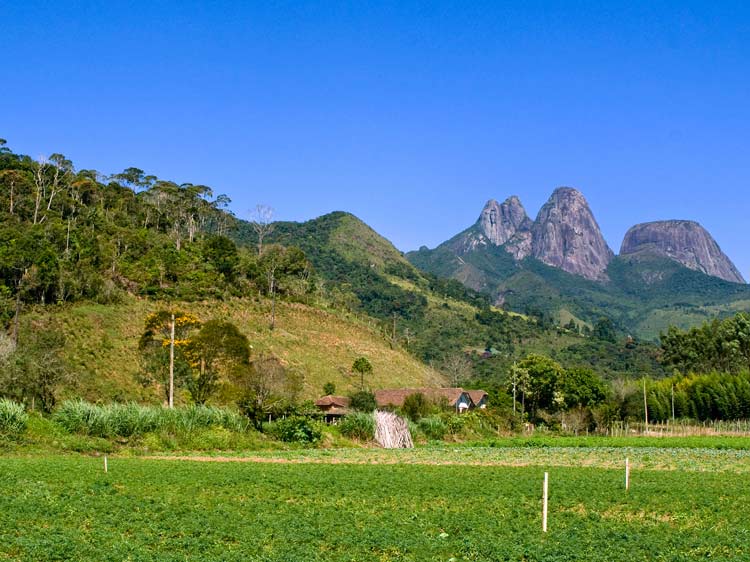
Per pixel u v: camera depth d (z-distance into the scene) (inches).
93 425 2114.9
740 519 1106.7
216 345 2933.1
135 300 4547.2
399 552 845.2
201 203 7401.6
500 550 843.4
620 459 2326.5
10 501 1081.4
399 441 2906.0
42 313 3757.4
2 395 2288.4
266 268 6225.4
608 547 880.3
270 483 1411.2
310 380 4512.8
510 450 2736.2
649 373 7765.8
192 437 2289.6
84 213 5570.9
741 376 4655.5
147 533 905.5
